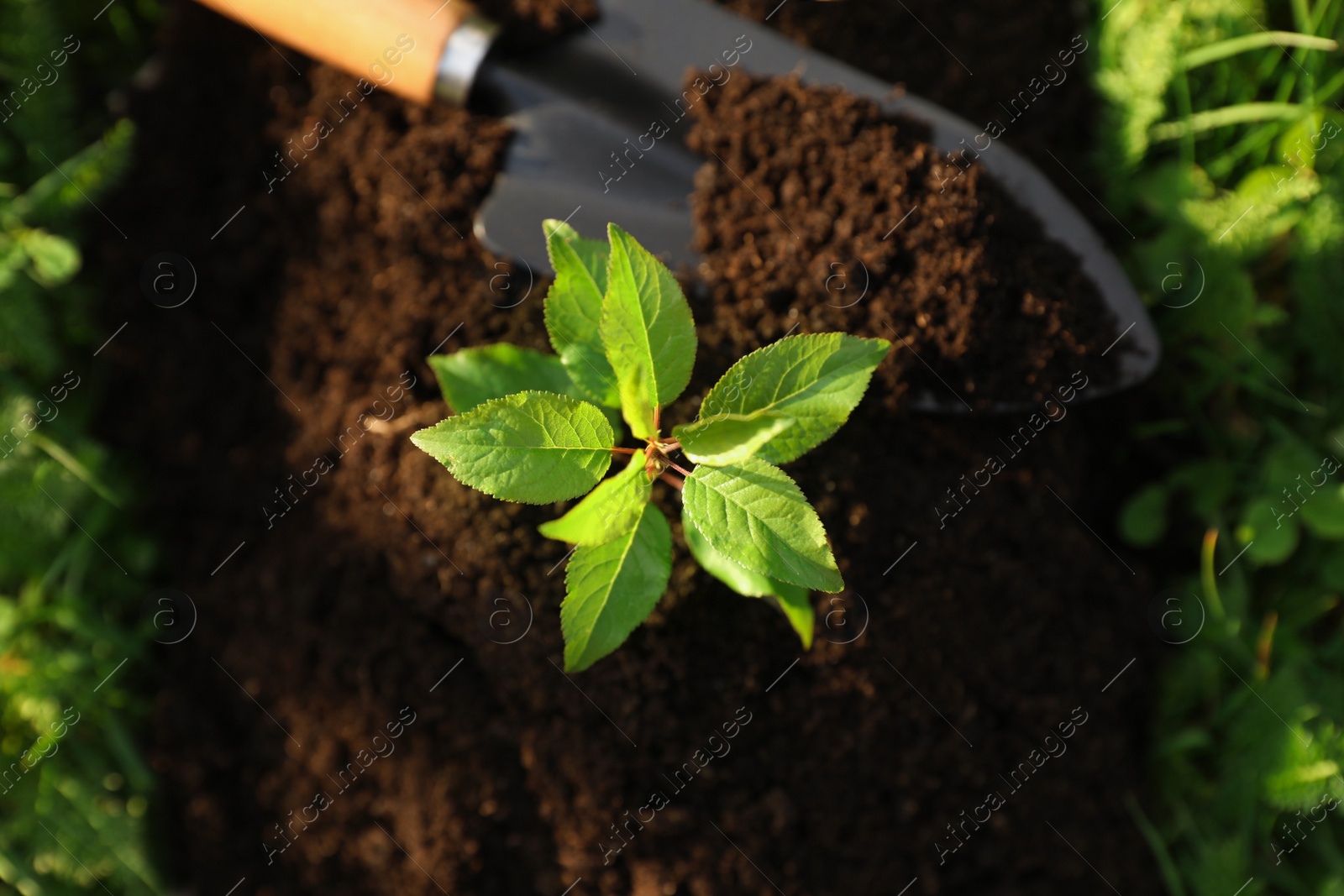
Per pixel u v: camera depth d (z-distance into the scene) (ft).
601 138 3.32
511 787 3.29
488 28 3.32
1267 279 3.51
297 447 3.41
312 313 3.41
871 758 3.28
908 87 3.40
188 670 3.46
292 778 3.37
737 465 3.02
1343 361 3.48
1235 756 3.43
